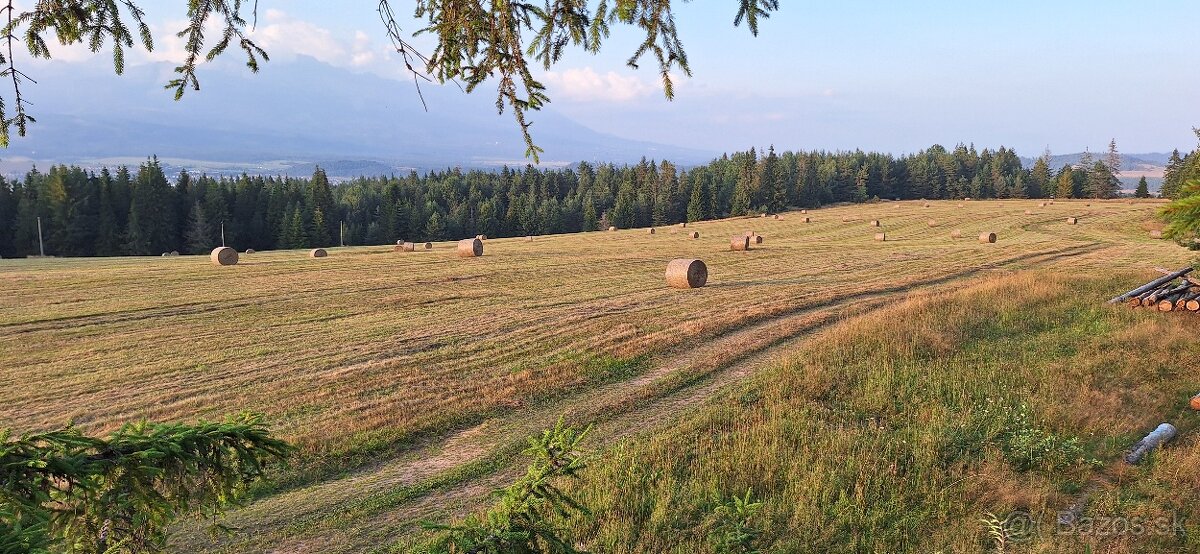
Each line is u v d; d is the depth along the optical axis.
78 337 18.09
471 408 11.34
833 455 8.28
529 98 2.77
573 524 6.65
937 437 8.66
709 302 22.22
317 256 47.06
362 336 17.67
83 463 2.40
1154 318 16.09
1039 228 59.66
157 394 12.62
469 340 16.89
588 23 2.96
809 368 12.44
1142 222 62.16
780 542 6.33
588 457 8.78
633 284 27.75
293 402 11.80
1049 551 5.89
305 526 7.43
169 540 7.04
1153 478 7.41
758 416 10.17
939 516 6.71
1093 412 9.46
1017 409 9.55
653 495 7.42
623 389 12.44
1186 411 9.67
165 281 29.50
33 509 2.19
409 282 28.92
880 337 14.39
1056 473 7.68
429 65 2.74
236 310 22.11
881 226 71.25
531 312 21.02
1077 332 14.96
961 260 35.00
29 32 2.53
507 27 2.65
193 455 2.72
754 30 3.19
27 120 2.48
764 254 41.31
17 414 11.55
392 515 7.71
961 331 15.19
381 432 10.16
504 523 3.50
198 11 2.53
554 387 12.45
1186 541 6.07
